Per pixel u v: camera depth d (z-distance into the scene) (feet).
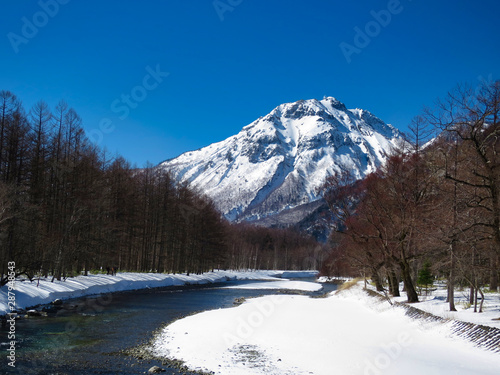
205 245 264.31
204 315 99.66
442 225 76.13
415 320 80.28
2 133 117.60
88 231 147.84
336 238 186.80
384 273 132.67
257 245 493.77
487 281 135.44
